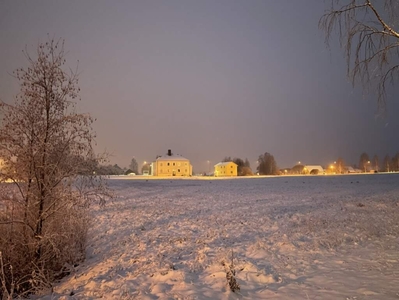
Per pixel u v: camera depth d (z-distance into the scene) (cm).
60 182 972
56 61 928
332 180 6531
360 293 648
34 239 943
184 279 816
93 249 1284
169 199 3164
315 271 829
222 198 3175
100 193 998
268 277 792
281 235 1302
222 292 711
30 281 866
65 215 997
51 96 935
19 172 910
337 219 1642
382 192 3378
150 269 926
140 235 1463
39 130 930
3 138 870
